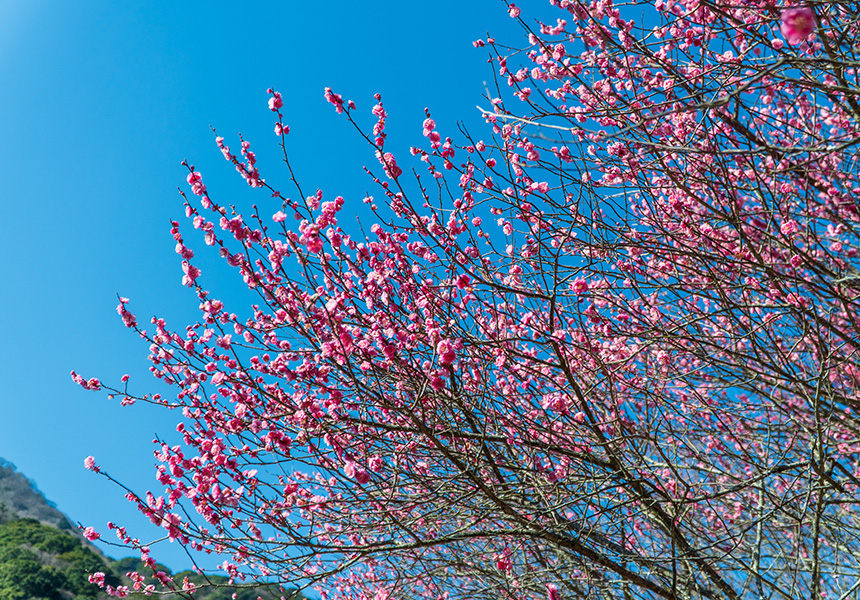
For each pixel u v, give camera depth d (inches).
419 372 183.3
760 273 216.2
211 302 194.2
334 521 203.3
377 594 222.7
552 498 211.3
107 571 946.7
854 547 256.8
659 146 153.6
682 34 201.5
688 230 213.5
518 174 222.2
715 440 262.1
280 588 184.1
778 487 264.8
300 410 181.3
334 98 186.1
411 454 212.4
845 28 148.9
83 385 208.5
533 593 246.2
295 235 179.8
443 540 185.6
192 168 169.8
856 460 267.4
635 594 222.7
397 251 209.3
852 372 237.8
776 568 211.5
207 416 197.0
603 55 205.3
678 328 193.0
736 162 220.8
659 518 207.3
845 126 239.3
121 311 204.1
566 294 198.4
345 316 188.4
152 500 181.5
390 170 196.4
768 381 212.1
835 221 222.7
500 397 210.4
